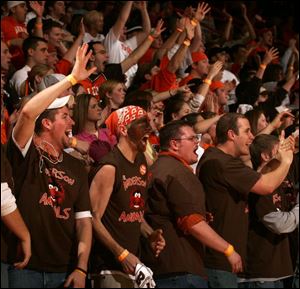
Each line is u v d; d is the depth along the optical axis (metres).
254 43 26.83
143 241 10.84
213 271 11.37
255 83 19.48
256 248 12.31
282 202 12.70
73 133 11.72
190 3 28.80
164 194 10.77
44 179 9.58
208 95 16.61
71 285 9.52
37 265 9.55
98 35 20.20
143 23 20.91
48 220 9.59
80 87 13.23
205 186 11.53
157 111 14.55
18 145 9.39
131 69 19.14
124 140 10.40
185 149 10.99
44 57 16.33
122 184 10.27
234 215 11.51
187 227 10.65
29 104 9.17
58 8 21.75
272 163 11.86
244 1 31.22
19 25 19.42
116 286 10.27
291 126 16.56
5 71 15.70
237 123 11.75
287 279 13.55
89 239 9.83
